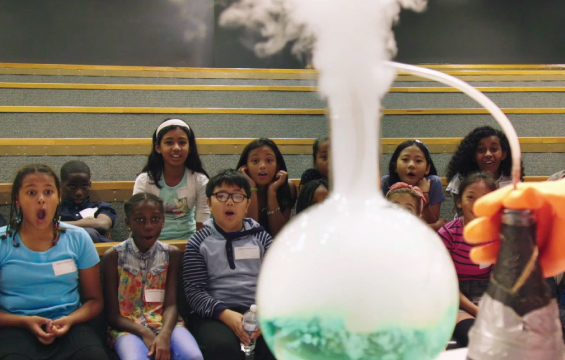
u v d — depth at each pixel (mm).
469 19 4391
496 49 4434
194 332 1306
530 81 3082
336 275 286
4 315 1197
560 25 4453
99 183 1876
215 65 4156
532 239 338
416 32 4363
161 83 2934
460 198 1466
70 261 1286
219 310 1293
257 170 1770
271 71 3088
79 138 2086
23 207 1229
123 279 1368
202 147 2125
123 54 4105
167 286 1396
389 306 282
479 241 361
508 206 337
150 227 1374
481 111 2477
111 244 1467
